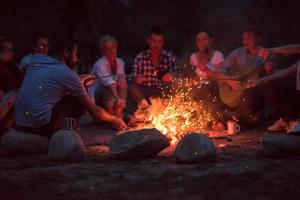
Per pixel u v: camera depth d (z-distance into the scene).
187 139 6.86
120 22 20.41
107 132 9.68
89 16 18.70
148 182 5.89
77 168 6.57
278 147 7.00
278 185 5.75
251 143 8.27
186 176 6.12
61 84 7.71
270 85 9.32
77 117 8.04
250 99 9.68
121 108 10.29
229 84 9.70
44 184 5.86
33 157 7.27
